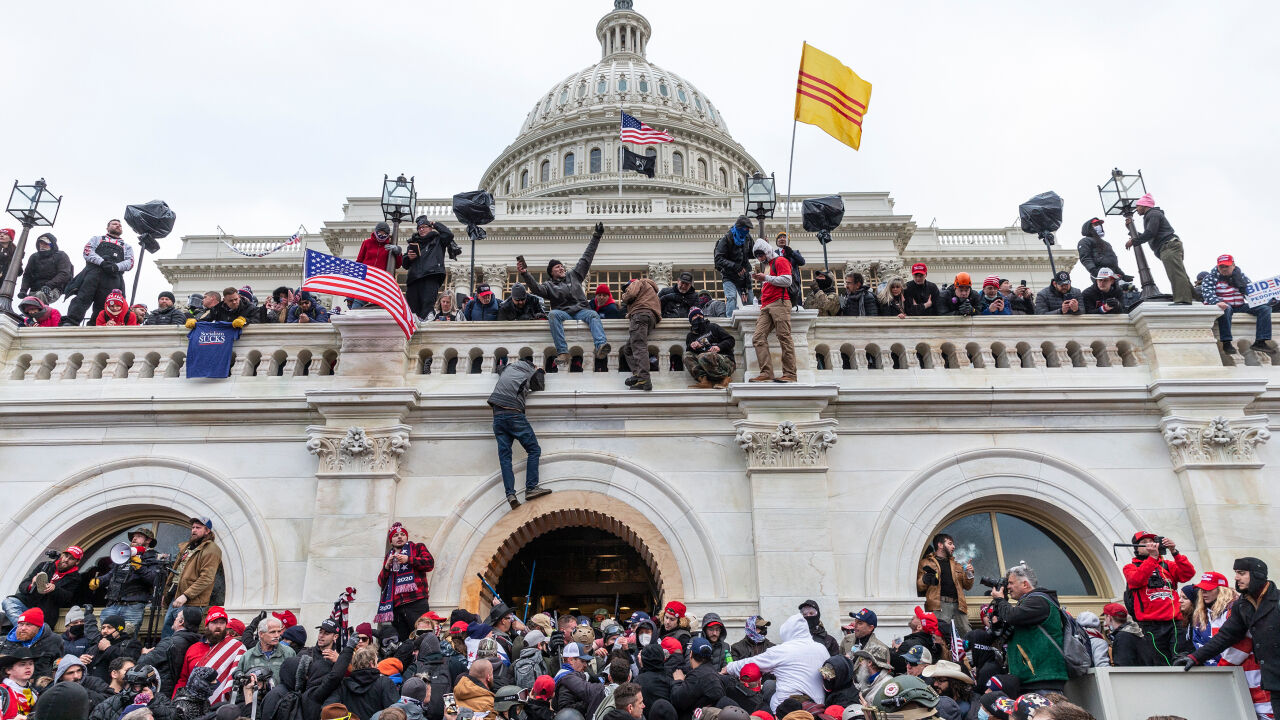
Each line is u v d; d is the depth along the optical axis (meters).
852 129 13.34
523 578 12.96
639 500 10.24
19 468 10.38
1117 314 11.48
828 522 9.88
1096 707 6.25
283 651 7.61
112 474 10.37
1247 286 11.80
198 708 7.17
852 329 11.15
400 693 7.33
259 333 11.20
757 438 10.21
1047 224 13.00
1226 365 11.08
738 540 10.01
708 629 8.13
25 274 12.16
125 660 7.26
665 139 30.88
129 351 11.13
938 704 6.60
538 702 6.76
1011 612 6.80
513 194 67.38
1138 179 11.62
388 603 9.29
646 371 10.66
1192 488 10.07
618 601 13.09
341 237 39.25
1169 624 7.88
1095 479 10.28
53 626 9.84
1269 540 9.83
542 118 74.88
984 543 10.57
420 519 10.14
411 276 12.02
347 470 10.14
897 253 38.09
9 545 10.00
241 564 9.94
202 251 44.09
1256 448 10.34
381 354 10.80
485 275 36.66
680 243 37.91
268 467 10.41
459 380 10.83
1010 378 10.84
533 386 10.58
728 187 69.19
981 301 12.36
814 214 13.09
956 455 10.41
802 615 8.31
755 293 12.30
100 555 10.50
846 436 10.52
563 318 11.05
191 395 10.71
